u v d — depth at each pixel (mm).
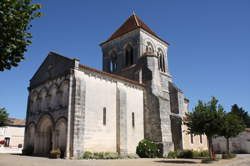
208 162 20031
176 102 35656
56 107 24891
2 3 8867
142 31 38312
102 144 24406
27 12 9617
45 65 29094
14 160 19047
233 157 27078
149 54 33750
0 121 29578
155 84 31938
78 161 19109
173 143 29328
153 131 29266
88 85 24766
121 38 40219
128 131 27781
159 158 25781
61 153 22328
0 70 9773
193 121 22469
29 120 29078
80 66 24594
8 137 51156
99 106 25234
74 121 22219
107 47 42156
